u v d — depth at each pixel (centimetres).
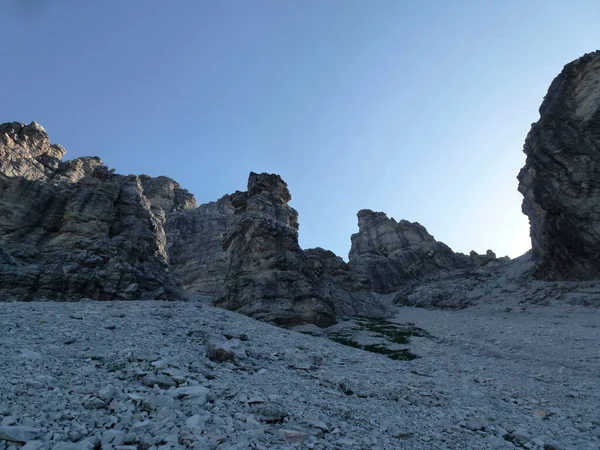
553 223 6138
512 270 7606
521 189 7638
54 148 7325
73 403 881
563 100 6353
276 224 5338
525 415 1357
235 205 6562
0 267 4450
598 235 5366
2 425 712
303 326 4028
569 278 5759
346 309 5691
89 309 2281
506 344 3034
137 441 741
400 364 2277
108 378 1103
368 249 10788
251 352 1811
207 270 9025
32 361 1145
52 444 681
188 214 11856
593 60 6156
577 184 5678
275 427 930
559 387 1764
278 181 6638
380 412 1198
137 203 6856
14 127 6719
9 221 5281
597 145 5688
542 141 6322
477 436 1079
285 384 1356
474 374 2052
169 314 2306
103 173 6756
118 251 5606
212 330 2105
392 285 9219
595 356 2403
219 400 1048
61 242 5416
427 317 5347
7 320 1688
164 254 7406
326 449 833
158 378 1127
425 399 1408
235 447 758
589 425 1241
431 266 10000
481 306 5841
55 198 5984
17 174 5822
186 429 817
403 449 912
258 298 4222
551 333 3262
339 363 2006
